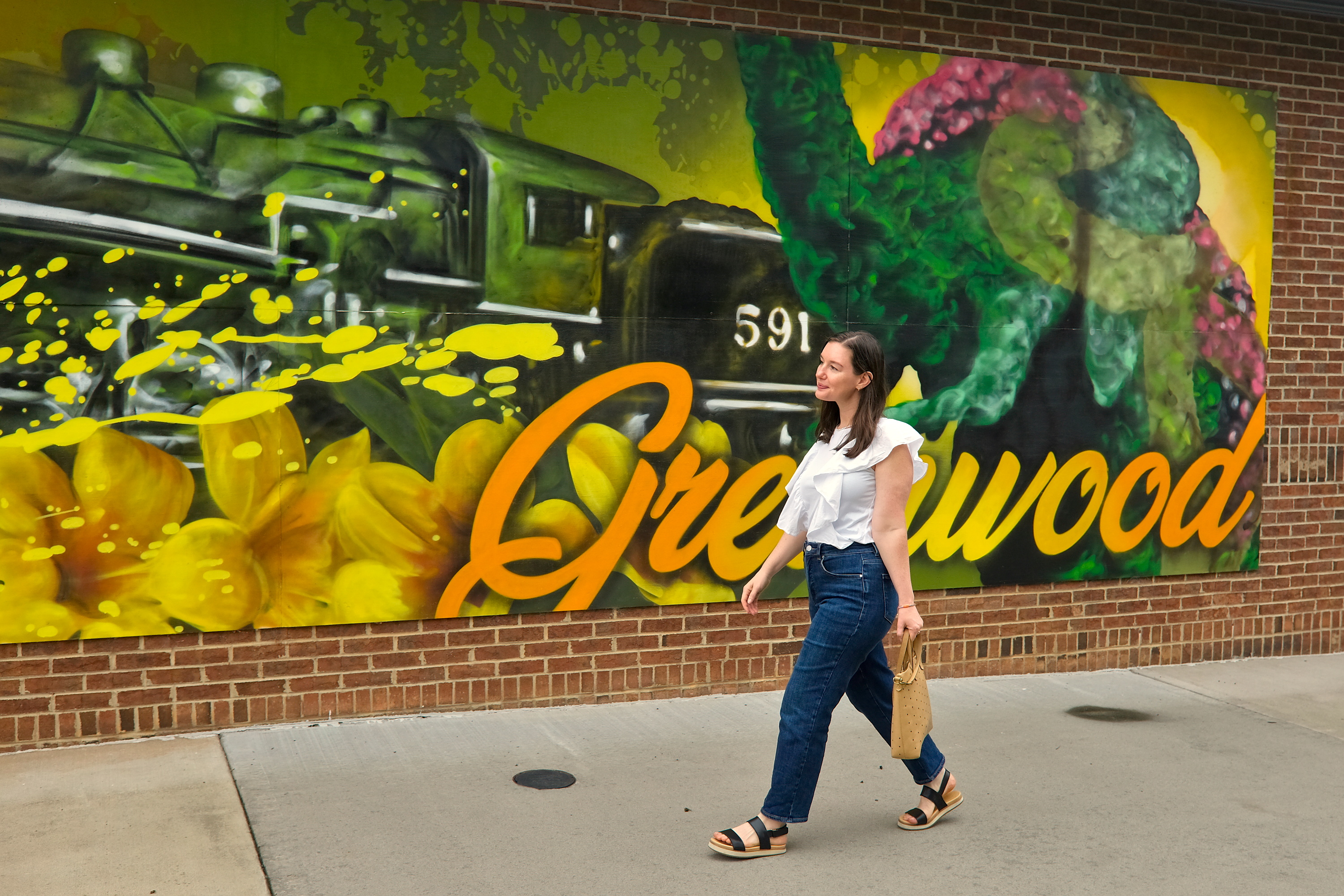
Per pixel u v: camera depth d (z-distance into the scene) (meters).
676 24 5.93
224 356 5.28
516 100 5.67
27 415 5.03
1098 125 6.75
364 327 5.47
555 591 5.84
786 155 6.15
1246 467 7.22
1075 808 4.66
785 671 6.30
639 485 5.95
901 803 4.69
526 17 5.67
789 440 6.21
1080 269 6.75
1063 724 5.85
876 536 4.07
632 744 5.35
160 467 5.21
